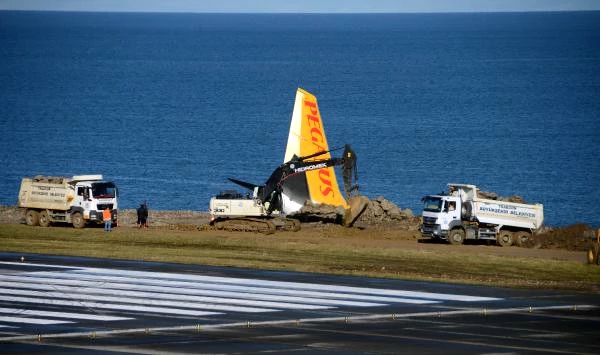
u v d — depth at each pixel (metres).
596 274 187.00
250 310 151.88
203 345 129.25
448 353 125.62
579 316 148.88
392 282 175.88
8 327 139.25
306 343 130.75
